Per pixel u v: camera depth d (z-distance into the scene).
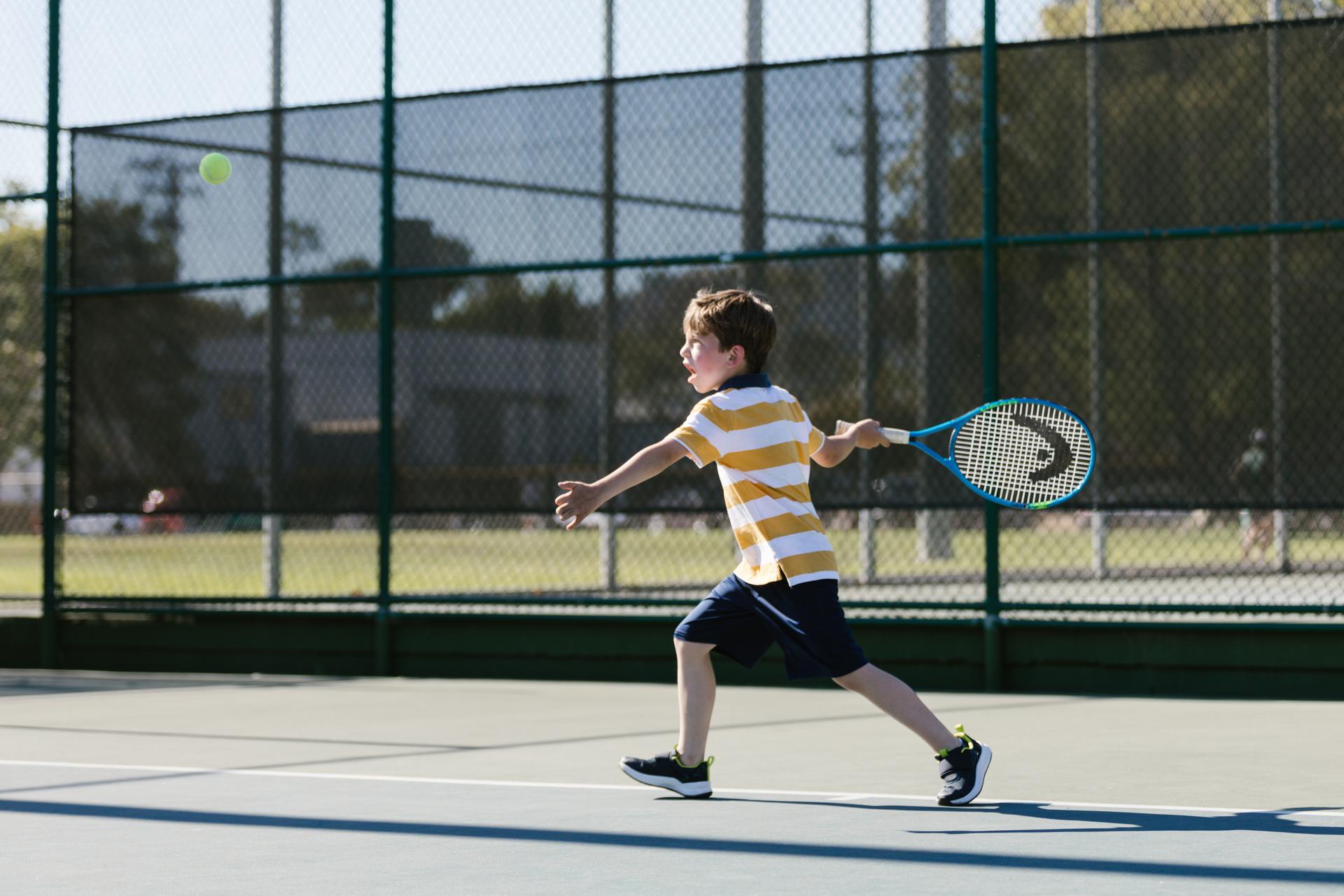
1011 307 8.82
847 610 10.18
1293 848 4.13
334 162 10.00
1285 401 8.40
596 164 9.52
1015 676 8.64
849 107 9.13
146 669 10.25
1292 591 12.20
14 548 11.64
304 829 4.57
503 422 9.64
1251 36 8.50
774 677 9.04
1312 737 6.66
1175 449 8.55
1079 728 7.01
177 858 4.14
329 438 9.95
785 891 3.64
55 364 10.48
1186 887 3.64
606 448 9.45
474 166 9.73
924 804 4.95
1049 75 8.81
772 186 9.23
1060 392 8.76
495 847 4.25
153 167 10.38
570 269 9.52
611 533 11.69
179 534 12.98
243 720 7.57
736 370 5.09
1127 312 8.66
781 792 5.24
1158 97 8.63
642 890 3.67
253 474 10.09
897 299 9.01
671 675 9.22
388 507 9.79
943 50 8.98
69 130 10.55
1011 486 5.30
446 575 15.26
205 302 10.22
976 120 8.95
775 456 4.97
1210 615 9.68
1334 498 8.30
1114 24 12.20
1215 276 8.52
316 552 18.19
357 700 8.41
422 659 9.71
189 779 5.63
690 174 9.35
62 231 10.59
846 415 9.09
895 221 9.06
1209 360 8.52
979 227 8.94
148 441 10.31
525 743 6.64
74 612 10.38
